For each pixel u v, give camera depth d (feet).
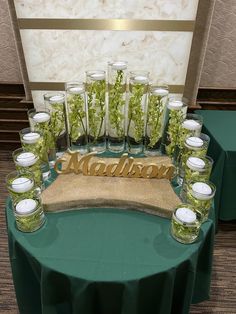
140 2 5.80
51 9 5.97
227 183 5.72
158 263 3.08
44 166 4.32
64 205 3.76
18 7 5.97
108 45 6.31
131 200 3.78
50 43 6.38
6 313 4.90
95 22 6.06
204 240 3.49
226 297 5.20
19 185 3.52
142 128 4.93
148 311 3.34
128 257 3.16
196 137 4.28
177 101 4.69
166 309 3.26
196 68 6.69
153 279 3.00
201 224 3.51
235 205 5.97
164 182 4.19
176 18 5.97
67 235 3.43
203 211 3.58
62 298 3.27
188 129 4.32
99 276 2.93
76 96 4.59
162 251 3.24
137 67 6.54
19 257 3.44
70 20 6.07
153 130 4.75
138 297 3.05
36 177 3.96
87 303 3.04
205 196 3.43
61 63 6.61
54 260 3.10
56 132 4.66
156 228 3.56
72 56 6.50
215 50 6.98
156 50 6.33
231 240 6.47
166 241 3.37
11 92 8.14
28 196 3.59
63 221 3.64
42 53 6.52
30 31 6.25
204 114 7.04
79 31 6.19
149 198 3.83
